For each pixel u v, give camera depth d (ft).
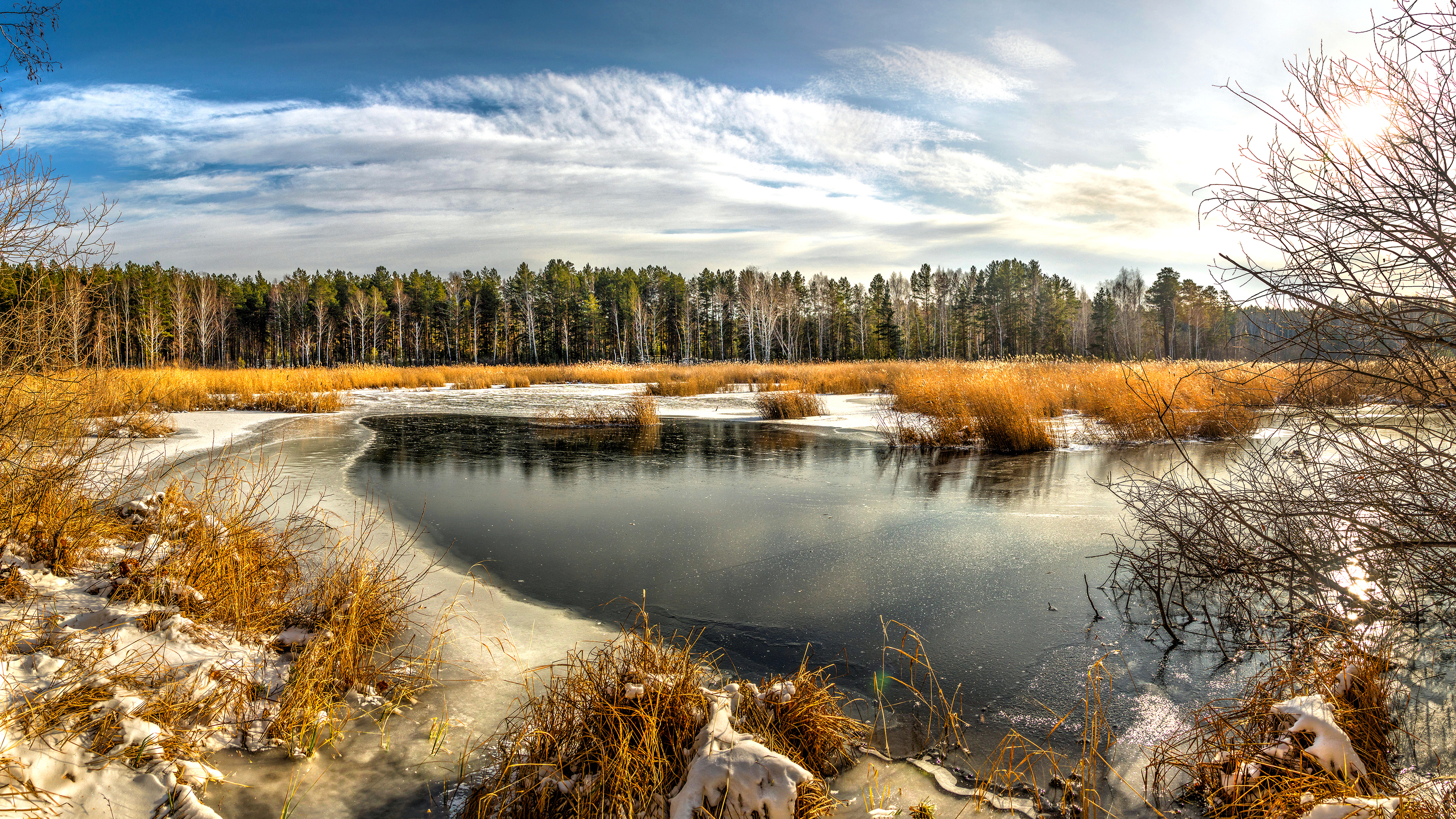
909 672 11.84
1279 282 10.22
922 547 18.89
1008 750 9.59
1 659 8.49
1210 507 12.99
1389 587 11.76
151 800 7.14
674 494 25.80
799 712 9.22
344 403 68.03
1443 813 6.93
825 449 37.19
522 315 246.27
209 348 195.21
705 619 14.07
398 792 8.22
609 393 85.51
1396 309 9.32
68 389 13.25
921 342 239.50
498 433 45.06
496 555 18.20
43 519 12.40
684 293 251.39
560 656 12.25
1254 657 12.12
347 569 13.66
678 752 8.39
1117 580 16.15
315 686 9.66
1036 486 26.73
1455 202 8.80
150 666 9.45
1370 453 10.49
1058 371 54.29
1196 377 37.19
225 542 13.34
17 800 6.63
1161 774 8.91
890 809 8.16
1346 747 7.94
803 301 249.96
